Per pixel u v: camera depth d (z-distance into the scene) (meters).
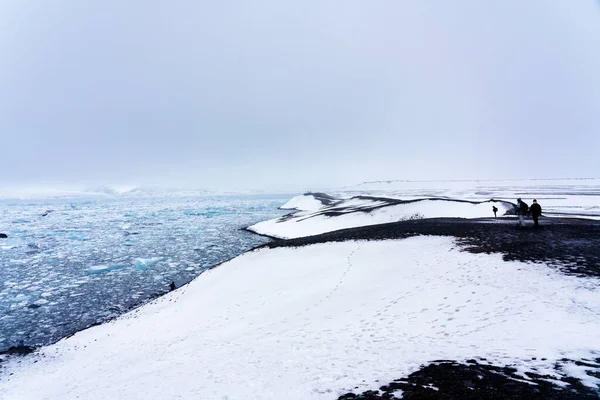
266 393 7.05
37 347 19.16
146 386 9.23
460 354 7.49
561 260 14.04
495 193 126.75
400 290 13.91
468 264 15.52
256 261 26.14
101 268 36.84
